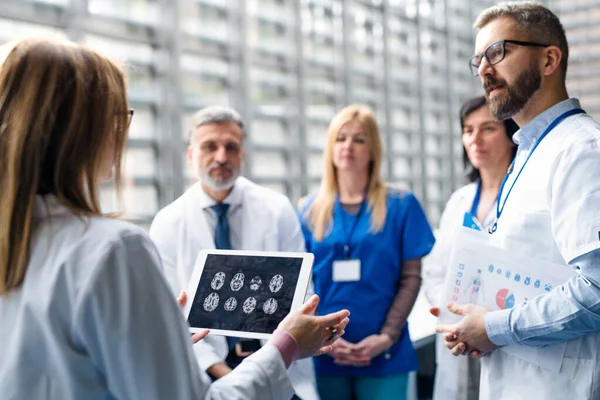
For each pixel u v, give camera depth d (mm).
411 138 5965
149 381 825
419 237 2551
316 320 1103
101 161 914
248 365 993
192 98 3891
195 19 3896
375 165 2627
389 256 2504
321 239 2561
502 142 2334
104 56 940
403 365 2471
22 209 856
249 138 4168
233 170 2229
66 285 823
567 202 1339
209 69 4012
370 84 5496
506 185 1633
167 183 3662
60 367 816
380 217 2525
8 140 850
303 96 4645
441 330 1540
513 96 1518
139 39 3461
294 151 4684
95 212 912
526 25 1496
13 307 857
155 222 2291
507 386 1503
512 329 1395
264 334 1239
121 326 809
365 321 2453
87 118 883
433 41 6254
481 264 1532
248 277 1357
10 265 854
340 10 5070
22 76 863
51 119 855
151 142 3631
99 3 3252
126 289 823
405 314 2479
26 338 829
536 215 1466
